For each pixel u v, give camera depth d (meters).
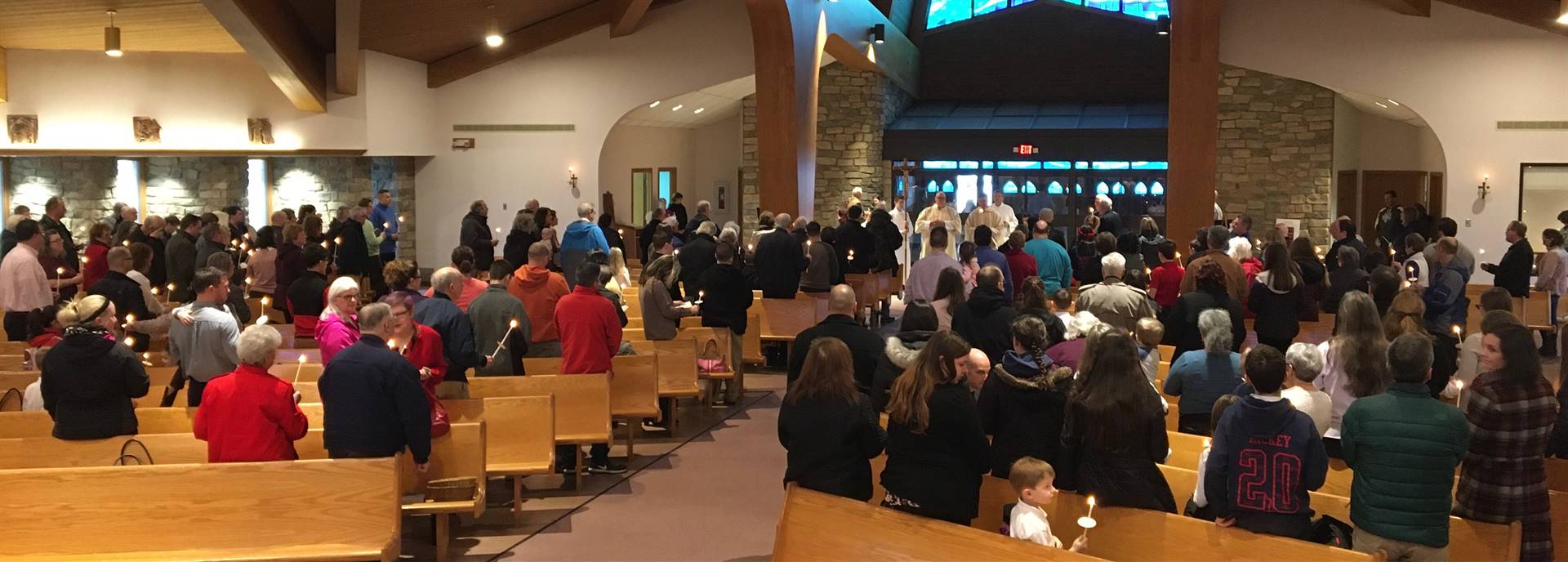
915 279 10.44
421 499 6.30
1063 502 5.21
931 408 5.00
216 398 5.68
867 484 5.38
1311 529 4.95
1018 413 5.34
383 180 19.12
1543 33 17.00
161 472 5.43
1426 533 4.62
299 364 8.52
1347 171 21.59
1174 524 4.89
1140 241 13.14
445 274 7.13
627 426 8.59
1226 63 18.16
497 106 19.31
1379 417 4.66
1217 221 16.62
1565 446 6.00
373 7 15.90
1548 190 17.17
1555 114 17.05
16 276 10.34
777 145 16.56
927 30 24.80
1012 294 10.78
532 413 7.05
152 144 16.67
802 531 5.22
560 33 18.98
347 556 5.40
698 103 22.12
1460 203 17.52
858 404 5.28
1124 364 4.99
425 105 19.08
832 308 6.67
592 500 7.61
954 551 4.84
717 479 8.12
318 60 16.95
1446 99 17.41
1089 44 23.92
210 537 5.44
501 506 7.44
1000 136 22.23
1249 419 4.71
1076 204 22.83
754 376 12.12
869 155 22.03
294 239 11.92
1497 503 4.90
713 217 25.48
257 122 17.03
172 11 14.35
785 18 16.02
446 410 6.96
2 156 16.92
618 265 12.30
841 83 22.00
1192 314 8.05
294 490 5.47
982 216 18.11
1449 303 10.24
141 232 12.48
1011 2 24.28
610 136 22.11
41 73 16.20
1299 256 10.19
